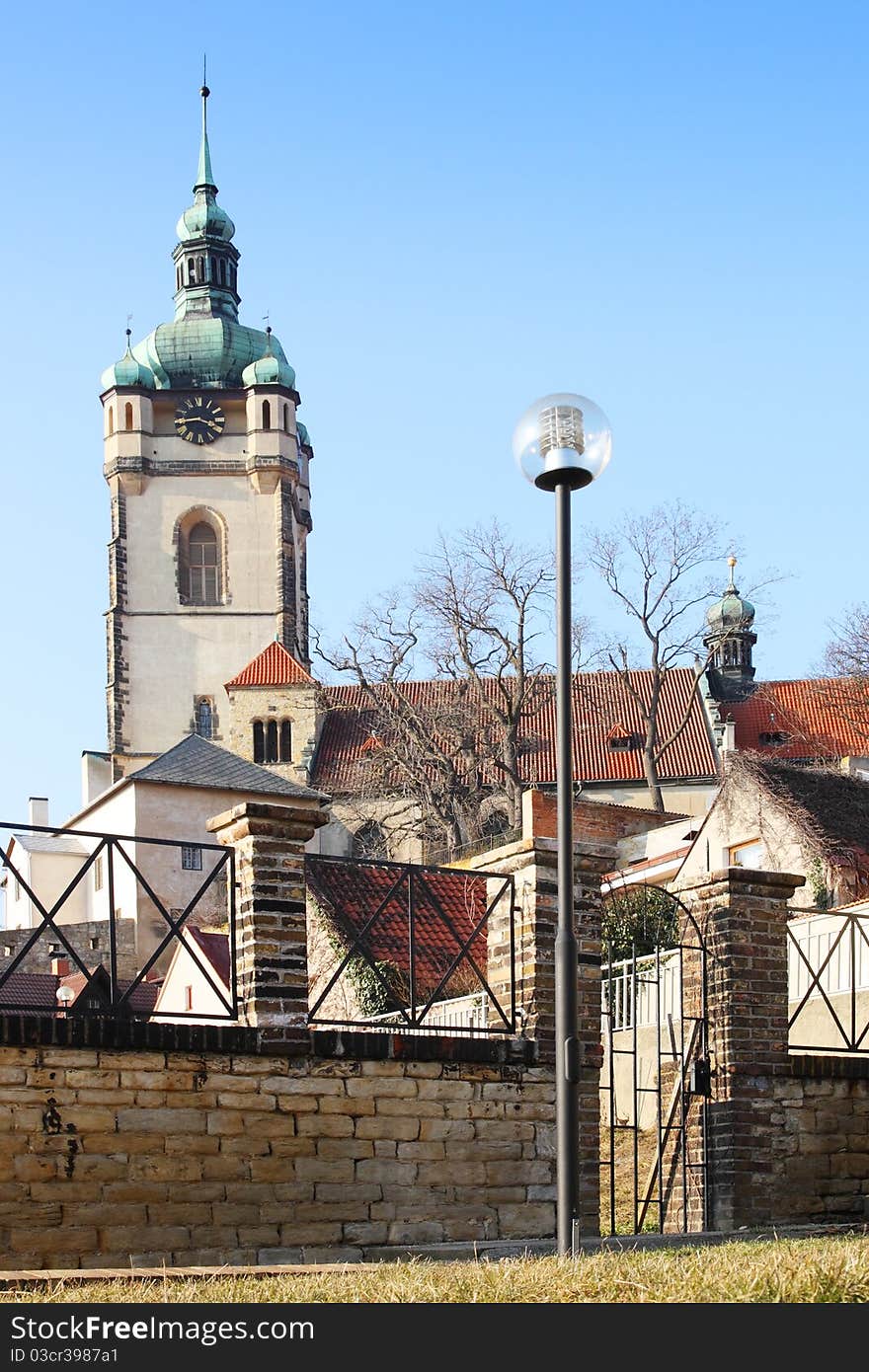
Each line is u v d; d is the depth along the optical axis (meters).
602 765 92.25
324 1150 15.78
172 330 119.31
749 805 44.75
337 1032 16.09
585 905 18.02
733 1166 18.14
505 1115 16.89
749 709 97.25
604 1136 26.97
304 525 122.75
